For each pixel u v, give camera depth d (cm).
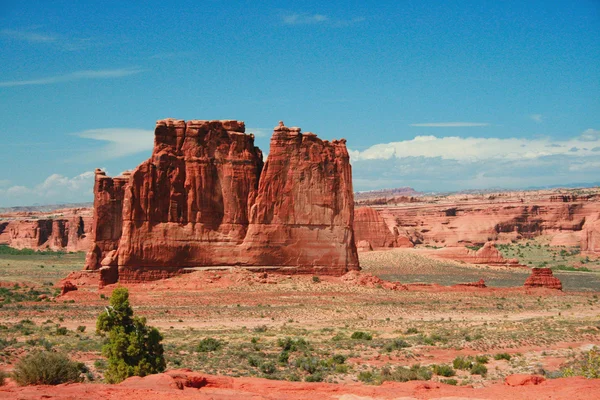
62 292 9956
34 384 4006
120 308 4522
